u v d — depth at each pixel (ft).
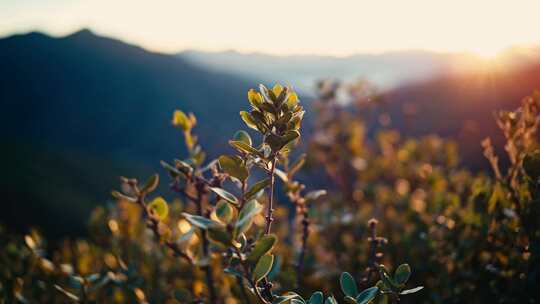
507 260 8.45
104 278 9.53
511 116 8.35
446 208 12.33
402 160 22.76
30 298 11.51
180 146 294.46
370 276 7.38
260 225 11.39
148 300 10.72
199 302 8.24
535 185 7.07
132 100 337.31
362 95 24.34
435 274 10.51
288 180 8.59
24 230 131.34
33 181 161.99
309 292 11.34
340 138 22.34
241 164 5.25
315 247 13.41
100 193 178.50
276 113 5.29
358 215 15.74
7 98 344.08
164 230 7.57
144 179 204.23
